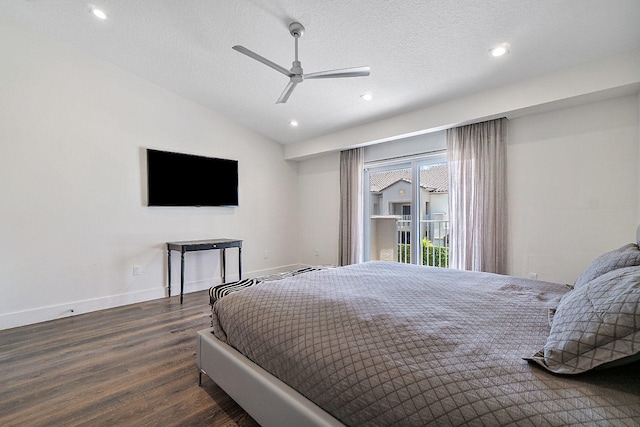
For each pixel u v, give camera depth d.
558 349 0.86
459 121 3.19
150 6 2.42
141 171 3.57
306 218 5.43
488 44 2.36
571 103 2.65
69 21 2.70
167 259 3.79
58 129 2.97
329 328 1.21
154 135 3.67
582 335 0.84
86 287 3.15
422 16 2.18
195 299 3.68
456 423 0.75
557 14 2.00
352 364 1.00
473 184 3.26
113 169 3.34
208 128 4.20
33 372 1.94
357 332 1.14
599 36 2.15
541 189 2.91
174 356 2.18
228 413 1.57
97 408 1.59
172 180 3.80
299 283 1.87
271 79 3.31
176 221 3.89
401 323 1.17
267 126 4.57
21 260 2.77
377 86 3.14
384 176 4.58
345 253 4.65
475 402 0.76
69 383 1.82
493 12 2.06
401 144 4.05
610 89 2.36
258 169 4.88
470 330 1.13
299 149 5.05
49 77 2.91
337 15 2.26
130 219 3.48
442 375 0.86
